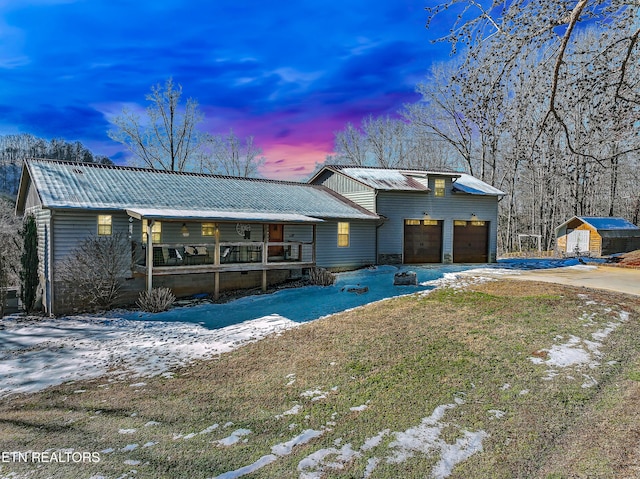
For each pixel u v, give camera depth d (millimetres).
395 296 12484
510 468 3600
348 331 8711
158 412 5246
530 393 5156
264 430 4555
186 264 13945
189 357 7930
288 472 3672
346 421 4672
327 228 18250
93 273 12594
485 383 5555
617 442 3867
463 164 37812
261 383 6121
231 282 15289
